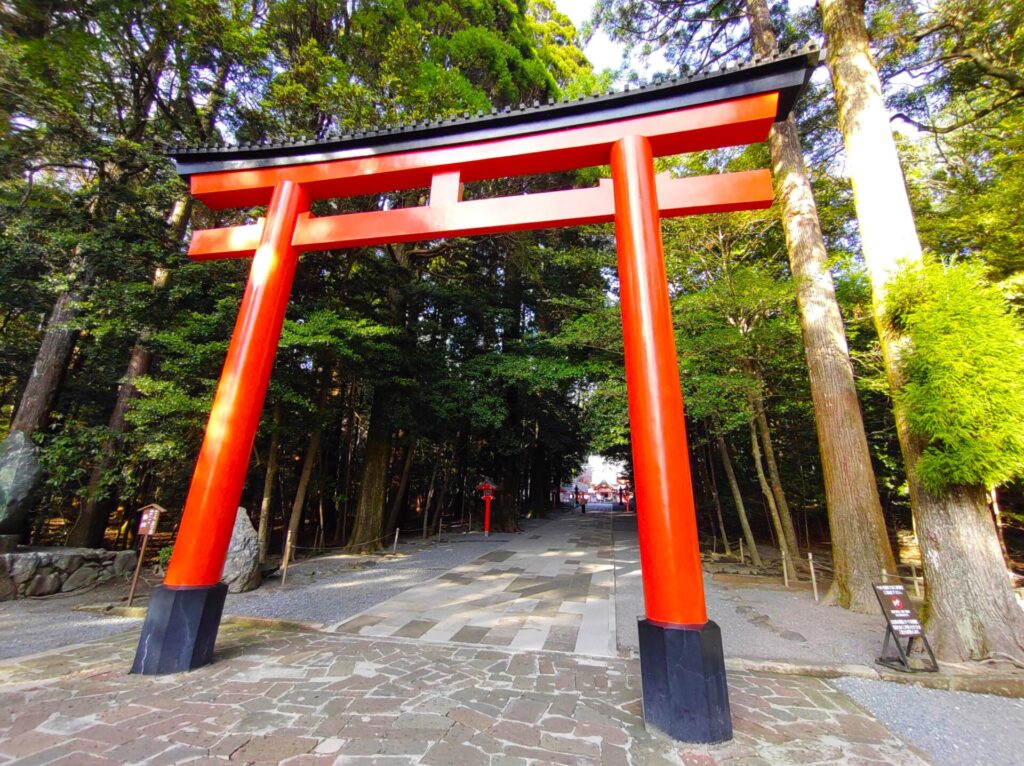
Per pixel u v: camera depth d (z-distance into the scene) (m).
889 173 5.84
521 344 14.65
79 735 2.95
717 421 9.67
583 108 4.54
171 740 2.91
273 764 2.69
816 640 5.13
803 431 13.54
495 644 5.00
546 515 23.52
